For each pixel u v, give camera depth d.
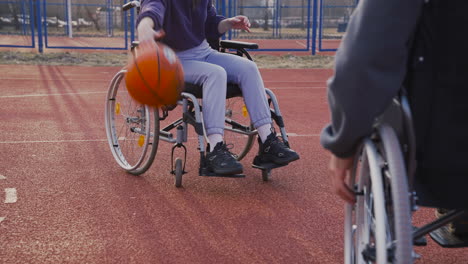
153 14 3.60
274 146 4.02
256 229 3.35
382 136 1.70
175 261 2.90
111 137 4.70
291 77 13.31
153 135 4.11
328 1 26.33
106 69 14.27
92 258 2.92
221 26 4.32
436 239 2.15
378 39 1.51
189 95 3.91
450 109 1.57
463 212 1.95
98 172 4.53
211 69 3.89
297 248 3.08
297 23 27.05
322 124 7.06
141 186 4.16
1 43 20.77
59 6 28.38
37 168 4.62
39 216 3.51
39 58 15.97
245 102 4.04
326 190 4.15
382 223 1.65
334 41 25.44
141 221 3.45
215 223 3.44
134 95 3.28
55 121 6.82
